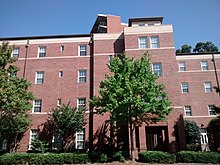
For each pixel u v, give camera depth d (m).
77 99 27.20
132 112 19.34
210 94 33.97
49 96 27.39
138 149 22.98
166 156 19.28
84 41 29.53
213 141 31.22
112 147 24.28
